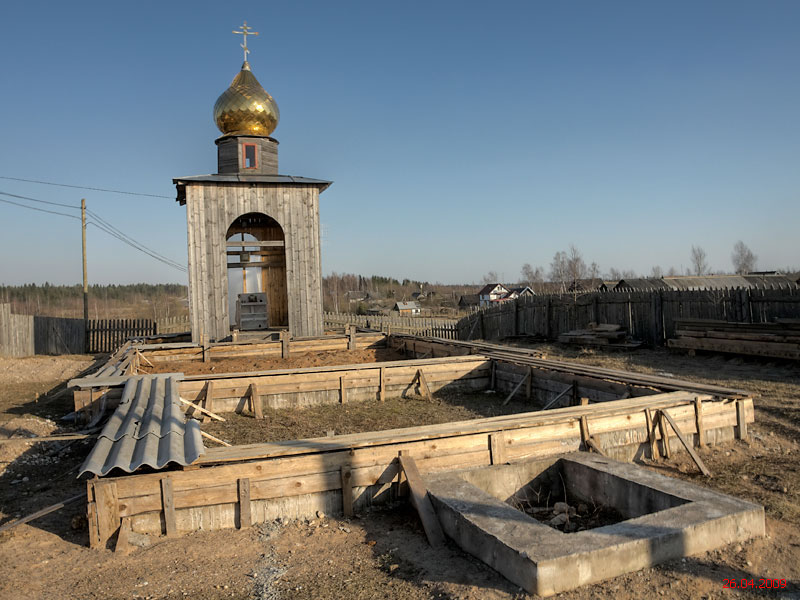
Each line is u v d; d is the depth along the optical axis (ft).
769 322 46.44
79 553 16.15
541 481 21.49
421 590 13.61
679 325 53.72
